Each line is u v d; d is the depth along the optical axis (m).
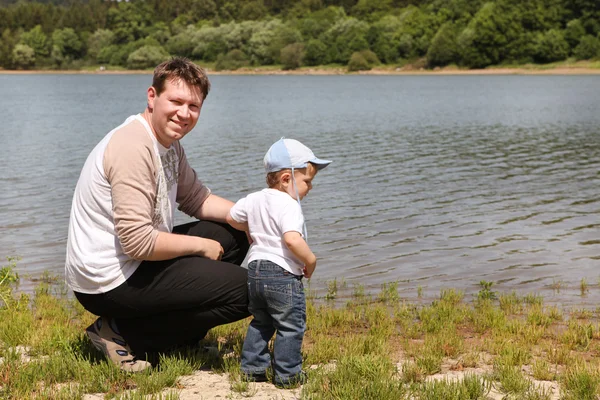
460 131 29.34
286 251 4.23
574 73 99.25
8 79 112.94
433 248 10.22
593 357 5.25
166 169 4.49
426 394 4.11
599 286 8.16
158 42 151.25
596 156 21.00
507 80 85.19
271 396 4.14
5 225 11.79
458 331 6.05
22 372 4.35
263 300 4.28
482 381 4.50
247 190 15.62
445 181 16.48
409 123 33.53
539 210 13.03
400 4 145.38
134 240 4.16
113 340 4.52
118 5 161.75
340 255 9.83
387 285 8.27
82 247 4.31
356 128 31.05
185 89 4.28
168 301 4.36
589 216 12.47
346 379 4.32
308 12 152.25
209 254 4.48
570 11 107.19
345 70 122.56
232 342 5.27
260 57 133.75
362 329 6.09
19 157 21.17
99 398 4.08
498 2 111.19
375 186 15.77
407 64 120.31
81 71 148.88
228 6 163.62
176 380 4.36
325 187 15.62
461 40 112.31
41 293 7.51
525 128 30.41
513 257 9.66
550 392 4.28
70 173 17.91
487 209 13.16
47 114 41.09
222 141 25.70
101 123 34.72
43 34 153.62
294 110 43.06
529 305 7.21
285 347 4.26
